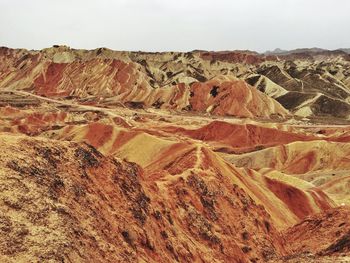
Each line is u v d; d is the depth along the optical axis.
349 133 117.31
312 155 96.81
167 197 37.97
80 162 30.34
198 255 33.31
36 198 23.41
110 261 23.95
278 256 38.94
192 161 48.94
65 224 22.94
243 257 37.06
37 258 20.23
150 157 69.56
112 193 30.78
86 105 164.25
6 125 103.75
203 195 40.91
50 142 29.94
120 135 80.88
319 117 175.00
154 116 148.50
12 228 21.06
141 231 29.36
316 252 39.00
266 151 98.31
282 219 52.59
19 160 25.50
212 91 184.50
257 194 53.50
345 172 87.00
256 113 172.50
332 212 46.16
